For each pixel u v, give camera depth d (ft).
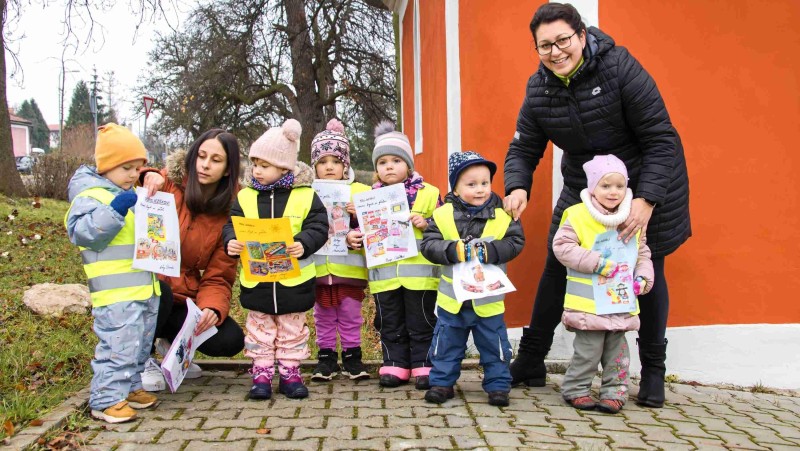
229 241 13.10
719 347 15.89
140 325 11.87
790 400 14.60
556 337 16.42
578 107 12.93
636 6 15.80
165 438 10.74
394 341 14.75
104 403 11.48
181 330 12.23
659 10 15.81
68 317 18.10
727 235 15.89
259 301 13.19
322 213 13.75
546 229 16.57
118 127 11.93
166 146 69.10
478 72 17.13
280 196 13.64
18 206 42.88
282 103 71.20
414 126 32.04
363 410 12.50
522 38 16.89
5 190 47.26
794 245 15.83
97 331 11.71
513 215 13.25
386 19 62.90
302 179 13.84
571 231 12.99
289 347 13.51
